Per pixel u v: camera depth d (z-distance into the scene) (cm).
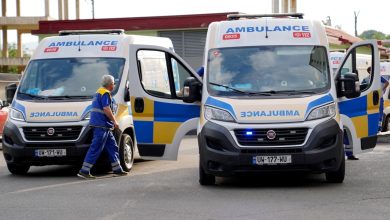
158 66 1723
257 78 1268
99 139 1448
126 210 1053
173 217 987
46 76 1582
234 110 1205
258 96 1236
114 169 1480
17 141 1491
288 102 1209
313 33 1335
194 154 1955
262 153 1181
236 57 1304
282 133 1186
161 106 1351
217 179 1380
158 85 1708
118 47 1623
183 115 1341
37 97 1541
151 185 1316
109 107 1450
